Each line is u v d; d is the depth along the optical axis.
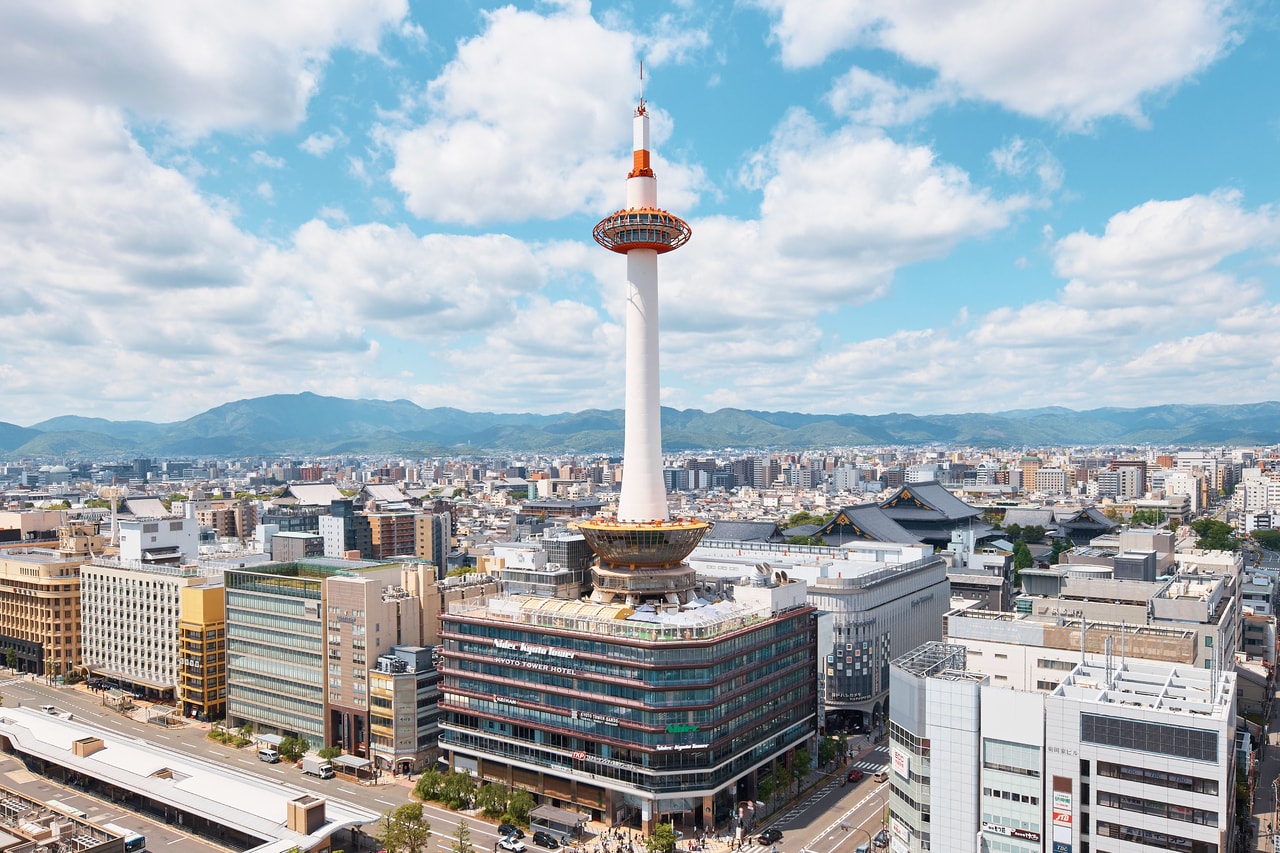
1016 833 135.75
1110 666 148.00
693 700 185.88
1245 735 199.62
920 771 144.25
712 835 184.75
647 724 184.62
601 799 193.38
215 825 186.25
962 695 139.38
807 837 184.12
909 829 147.38
